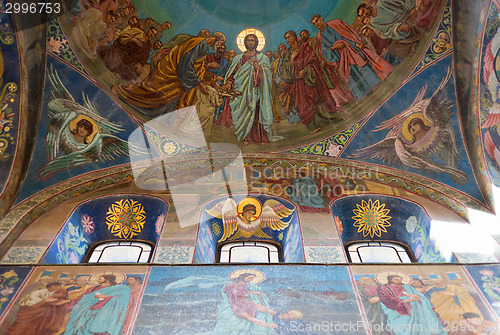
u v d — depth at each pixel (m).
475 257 8.15
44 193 9.46
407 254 9.49
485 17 9.27
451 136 10.37
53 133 9.96
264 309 6.84
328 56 11.09
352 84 11.04
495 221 9.02
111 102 10.58
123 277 7.49
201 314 6.72
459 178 10.09
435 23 10.09
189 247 8.38
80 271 7.59
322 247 8.42
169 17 10.73
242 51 11.31
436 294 7.16
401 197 10.05
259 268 7.77
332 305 6.95
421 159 10.59
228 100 11.38
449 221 9.25
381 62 10.73
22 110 9.49
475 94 10.00
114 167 10.55
